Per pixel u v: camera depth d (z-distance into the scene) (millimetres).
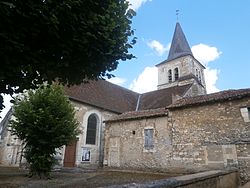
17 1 3414
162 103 19453
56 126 10070
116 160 14672
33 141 10156
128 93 23984
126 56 5051
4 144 19422
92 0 4246
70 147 15820
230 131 10445
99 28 4301
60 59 4367
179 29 34875
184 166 11547
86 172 13258
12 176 10633
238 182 9141
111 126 15836
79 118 16828
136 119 14516
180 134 12172
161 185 3717
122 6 5039
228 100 10828
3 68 3604
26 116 10070
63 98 11336
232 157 10078
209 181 5711
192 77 25547
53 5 3777
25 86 4270
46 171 10250
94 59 4641
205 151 10977
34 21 3643
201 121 11523
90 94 19000
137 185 3549
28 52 3846
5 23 3408
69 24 3967
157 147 12992
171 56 32531
